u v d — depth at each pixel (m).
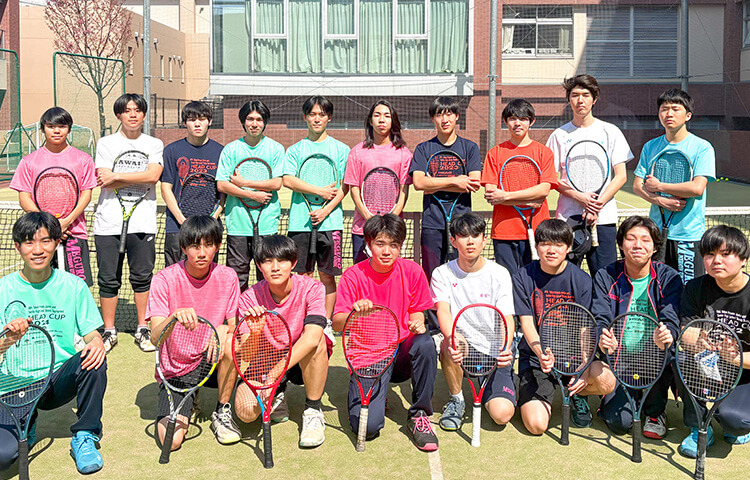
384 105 4.73
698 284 3.36
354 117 17.88
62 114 4.53
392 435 3.48
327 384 4.19
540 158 4.50
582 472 3.07
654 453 3.26
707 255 3.20
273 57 17.61
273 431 3.54
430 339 3.43
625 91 18.64
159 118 25.42
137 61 24.92
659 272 3.55
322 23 17.47
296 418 3.72
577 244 4.42
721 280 3.22
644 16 18.45
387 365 3.37
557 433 3.49
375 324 3.55
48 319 3.25
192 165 4.86
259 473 3.07
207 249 3.34
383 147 4.81
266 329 3.46
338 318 3.56
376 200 4.79
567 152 4.58
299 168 4.88
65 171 4.55
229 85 17.59
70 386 3.21
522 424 3.62
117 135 4.82
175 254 4.83
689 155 4.30
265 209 4.84
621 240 3.52
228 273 3.55
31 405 3.16
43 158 4.56
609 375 3.42
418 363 3.38
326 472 3.08
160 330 3.24
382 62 17.66
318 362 3.38
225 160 4.81
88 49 22.12
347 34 17.55
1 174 16.33
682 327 3.33
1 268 6.69
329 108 4.90
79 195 4.59
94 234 4.81
